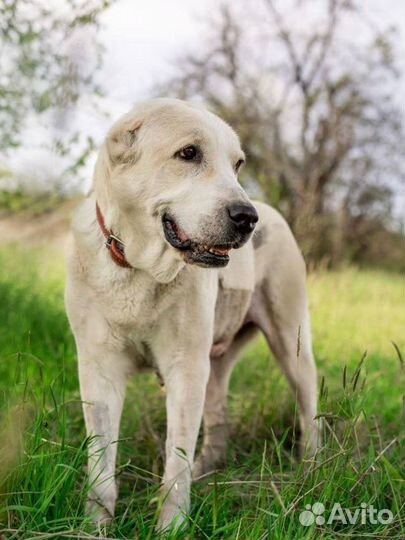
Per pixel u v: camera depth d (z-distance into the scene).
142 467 3.80
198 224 2.97
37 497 2.87
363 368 5.71
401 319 8.03
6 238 11.67
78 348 3.45
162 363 3.43
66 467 2.88
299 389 4.19
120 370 3.46
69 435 3.80
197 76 17.06
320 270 7.99
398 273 16.89
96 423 3.36
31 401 3.42
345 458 3.15
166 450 3.35
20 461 2.88
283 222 4.32
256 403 4.69
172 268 3.18
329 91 17.52
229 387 5.28
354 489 3.12
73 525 2.73
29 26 5.17
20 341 5.16
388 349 6.70
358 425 3.92
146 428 4.13
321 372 5.31
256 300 4.21
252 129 16.50
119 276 3.28
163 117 3.13
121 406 3.47
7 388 3.86
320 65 17.44
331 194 17.30
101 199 3.31
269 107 17.14
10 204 7.17
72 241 3.43
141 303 3.29
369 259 18.30
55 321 5.96
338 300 8.16
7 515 2.75
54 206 7.90
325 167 16.97
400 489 3.30
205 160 3.08
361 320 7.71
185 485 3.20
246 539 2.68
